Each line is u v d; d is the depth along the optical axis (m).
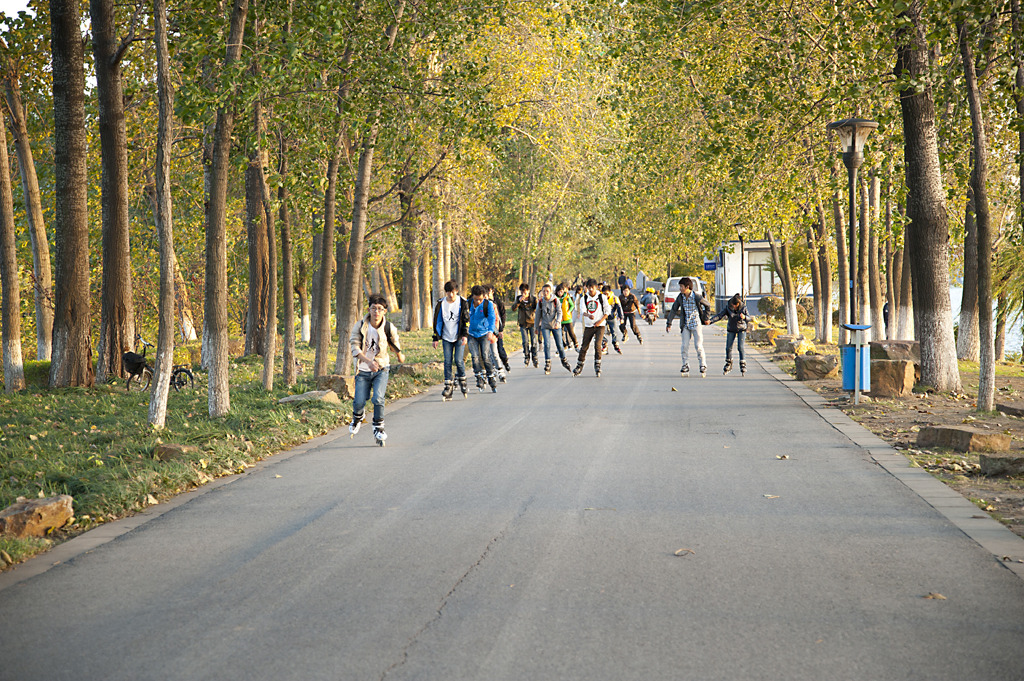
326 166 24.16
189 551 8.42
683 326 25.58
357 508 10.02
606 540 8.41
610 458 12.81
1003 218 28.67
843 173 28.34
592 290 25.75
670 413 17.72
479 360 22.27
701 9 23.66
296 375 26.48
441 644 5.90
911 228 21.11
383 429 14.66
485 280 69.56
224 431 14.82
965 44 17.02
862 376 18.88
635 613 6.41
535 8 26.72
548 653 5.71
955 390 20.67
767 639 5.90
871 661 5.52
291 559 8.03
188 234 35.22
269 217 22.33
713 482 11.09
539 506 9.88
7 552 8.29
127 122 27.50
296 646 5.93
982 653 5.63
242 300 44.03
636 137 31.36
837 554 7.88
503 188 46.81
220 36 17.55
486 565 7.66
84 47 26.36
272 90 18.20
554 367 29.62
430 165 29.14
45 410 19.33
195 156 29.83
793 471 11.77
